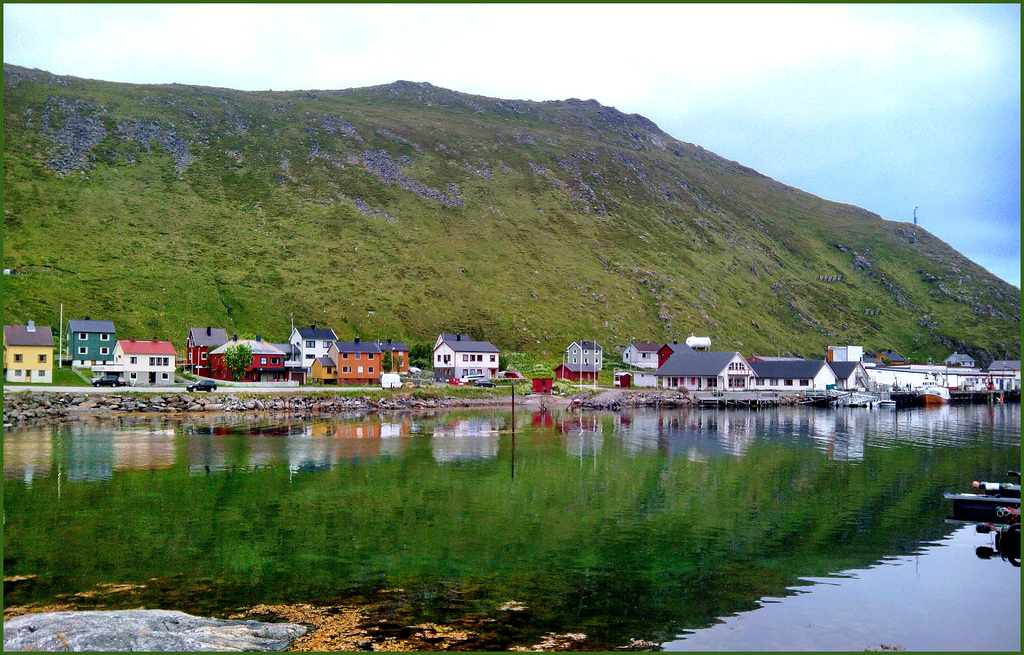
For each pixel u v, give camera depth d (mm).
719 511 45344
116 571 32562
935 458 68500
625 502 47500
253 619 27172
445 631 26219
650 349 194250
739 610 28938
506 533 39594
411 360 175625
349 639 25297
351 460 63031
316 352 154250
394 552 35875
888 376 189125
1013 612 29016
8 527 39719
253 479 53812
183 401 105812
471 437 81125
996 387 196500
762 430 93062
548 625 27031
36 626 23781
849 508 46594
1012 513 41969
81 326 133625
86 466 58281
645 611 28609
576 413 118438
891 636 26594
